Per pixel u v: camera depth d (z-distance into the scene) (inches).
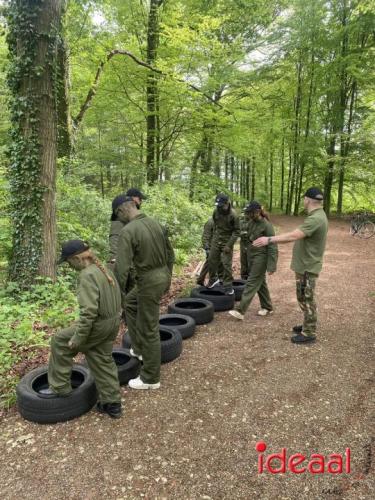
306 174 912.9
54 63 233.0
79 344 114.6
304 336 187.2
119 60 467.2
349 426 123.5
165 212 422.6
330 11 759.1
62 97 377.4
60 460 107.7
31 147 232.4
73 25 403.9
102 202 349.7
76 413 125.7
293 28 712.4
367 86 767.1
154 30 496.1
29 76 227.3
